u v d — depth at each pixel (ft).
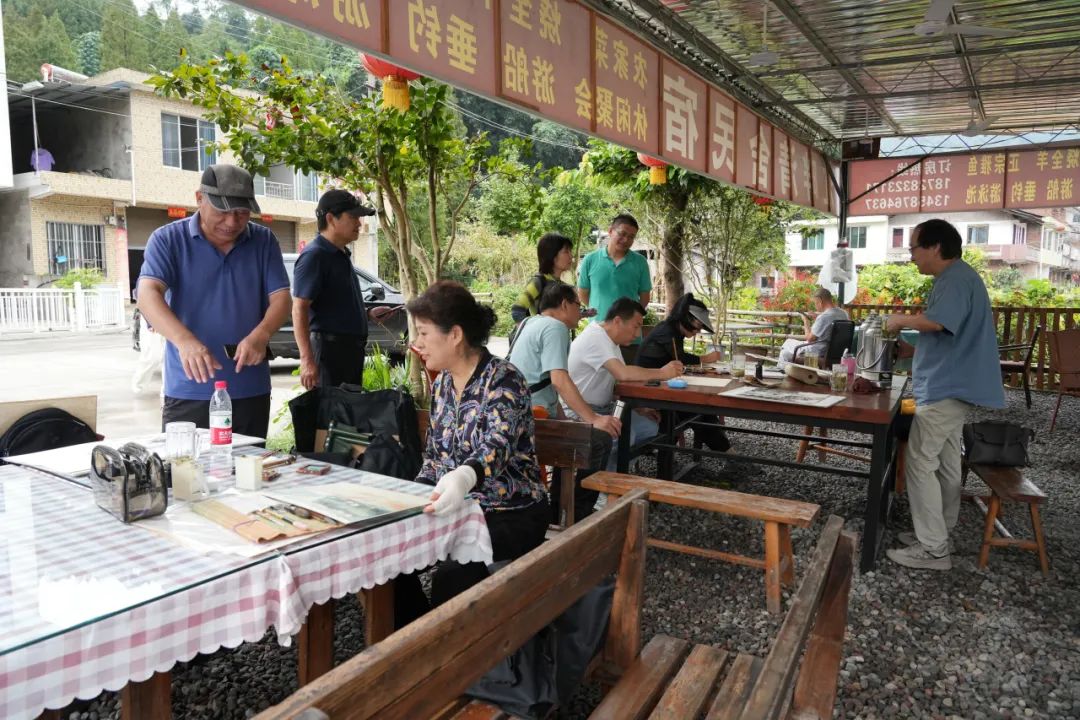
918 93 27.14
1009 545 12.01
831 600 6.95
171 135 63.67
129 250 66.08
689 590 11.05
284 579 5.06
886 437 11.52
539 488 8.21
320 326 12.81
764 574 11.55
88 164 65.36
